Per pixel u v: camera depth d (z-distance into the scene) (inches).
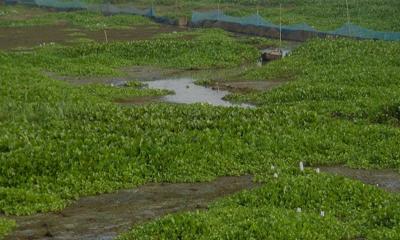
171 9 3230.8
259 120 1036.5
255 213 647.8
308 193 724.7
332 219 650.2
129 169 834.2
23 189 754.8
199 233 591.2
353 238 627.5
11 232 646.5
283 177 776.9
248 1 3292.3
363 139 988.6
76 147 863.7
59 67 1728.6
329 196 724.0
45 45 2137.1
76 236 639.1
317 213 681.0
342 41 1811.0
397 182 837.8
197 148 905.5
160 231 602.2
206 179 826.8
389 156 925.2
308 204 705.0
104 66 1769.2
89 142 885.8
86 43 2151.8
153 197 767.1
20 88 1267.2
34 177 791.7
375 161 914.1
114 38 2389.3
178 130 983.0
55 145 865.5
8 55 1770.4
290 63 1690.5
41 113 1047.0
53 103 1175.6
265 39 2242.9
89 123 985.5
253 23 2488.9
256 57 1959.9
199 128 997.8
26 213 702.5
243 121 1026.1
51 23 2775.6
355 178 852.6
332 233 618.2
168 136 935.0
